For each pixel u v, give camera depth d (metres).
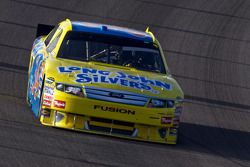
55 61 34.53
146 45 37.16
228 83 57.06
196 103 48.06
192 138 36.78
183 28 74.00
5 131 30.81
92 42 36.41
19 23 66.38
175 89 34.16
